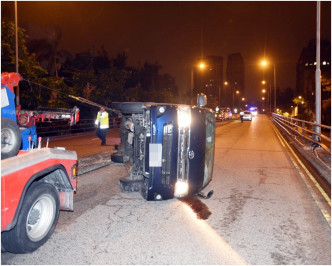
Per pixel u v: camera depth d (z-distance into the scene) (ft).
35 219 14.15
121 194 23.09
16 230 13.05
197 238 15.58
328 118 171.22
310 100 229.66
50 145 55.52
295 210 19.89
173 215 18.79
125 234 15.97
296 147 51.31
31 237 13.85
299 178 29.14
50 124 83.46
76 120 18.79
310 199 22.33
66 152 16.29
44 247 14.42
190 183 21.44
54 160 14.97
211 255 13.84
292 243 15.10
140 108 21.38
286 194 23.63
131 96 117.29
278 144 58.13
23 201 13.32
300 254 14.01
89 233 16.03
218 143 58.65
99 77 106.42
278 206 20.68
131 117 23.76
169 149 20.54
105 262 13.14
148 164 20.59
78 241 15.08
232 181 27.84
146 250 14.24
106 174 29.78
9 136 13.03
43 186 14.32
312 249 14.48
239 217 18.54
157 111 20.10
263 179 28.63
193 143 21.43
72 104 89.66
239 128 107.86
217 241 15.25
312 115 223.71
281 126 92.48
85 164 32.42
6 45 65.21
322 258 13.66
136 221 17.75
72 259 13.35
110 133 88.33
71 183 16.52
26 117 16.17
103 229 16.57
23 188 12.83
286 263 13.21
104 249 14.30
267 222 17.78
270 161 38.58
